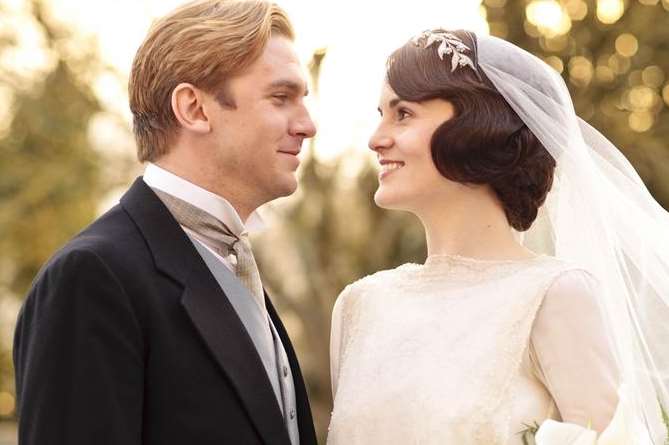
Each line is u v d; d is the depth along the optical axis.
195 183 2.96
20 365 2.68
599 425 2.78
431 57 3.08
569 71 8.45
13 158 11.08
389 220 9.38
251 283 2.99
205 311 2.77
